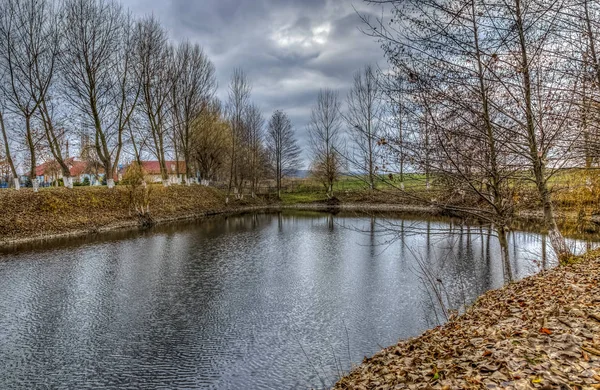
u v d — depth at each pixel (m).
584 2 5.89
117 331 9.67
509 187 8.69
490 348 4.97
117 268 15.89
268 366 7.94
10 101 24.94
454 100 6.91
